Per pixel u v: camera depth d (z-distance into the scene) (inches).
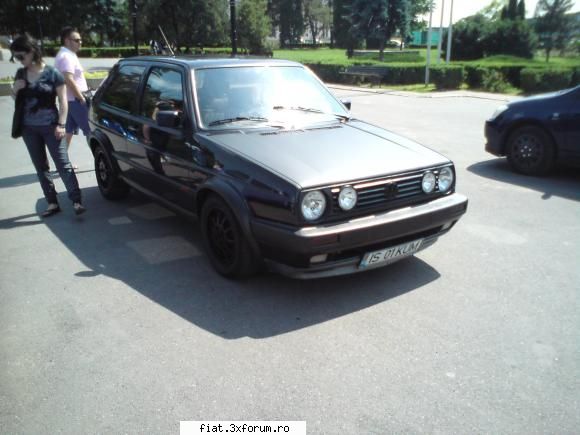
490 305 148.0
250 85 183.5
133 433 99.7
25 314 143.5
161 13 1560.0
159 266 174.1
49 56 1819.6
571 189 262.8
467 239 196.9
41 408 106.5
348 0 2701.8
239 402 108.1
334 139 162.7
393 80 877.8
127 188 243.6
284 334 133.2
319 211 133.9
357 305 148.0
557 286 159.5
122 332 134.4
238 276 159.6
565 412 105.0
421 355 124.3
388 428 100.7
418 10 1766.7
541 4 1166.3
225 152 151.9
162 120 168.2
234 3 556.4
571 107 268.5
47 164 222.8
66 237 200.7
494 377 116.0
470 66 783.7
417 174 150.6
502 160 327.6
